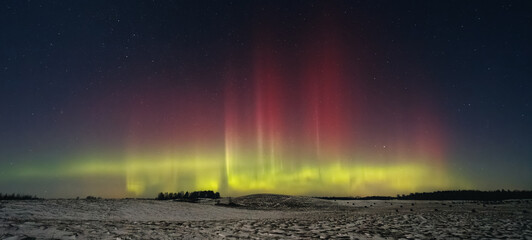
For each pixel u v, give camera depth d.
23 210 20.53
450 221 20.92
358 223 19.77
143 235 11.97
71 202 26.47
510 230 15.68
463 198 64.19
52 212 21.11
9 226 11.55
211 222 20.05
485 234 14.20
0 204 21.98
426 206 45.97
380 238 13.30
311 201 52.59
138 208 27.53
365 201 61.00
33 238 10.04
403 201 61.88
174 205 32.12
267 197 54.91
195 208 32.31
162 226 15.66
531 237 13.22
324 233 14.70
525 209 35.22
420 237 13.44
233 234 13.73
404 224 19.05
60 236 10.62
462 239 12.80
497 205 43.91
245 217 27.62
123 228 13.61
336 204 51.03
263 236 13.41
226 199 52.97
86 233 11.45
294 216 29.58
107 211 24.06
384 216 26.72
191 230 14.36
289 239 12.63
